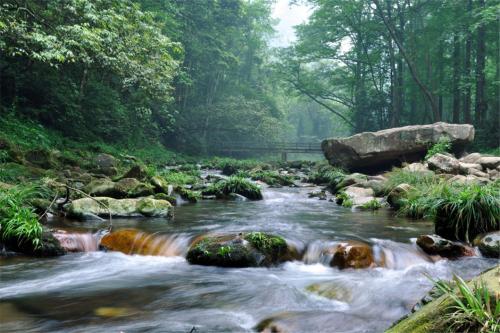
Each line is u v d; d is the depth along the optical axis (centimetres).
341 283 418
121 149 2075
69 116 1769
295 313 345
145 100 2014
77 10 1160
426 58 2605
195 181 1395
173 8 2573
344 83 3030
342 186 1174
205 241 501
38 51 1227
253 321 328
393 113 2719
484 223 553
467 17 2028
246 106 3778
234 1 3403
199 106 3656
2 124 1345
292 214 819
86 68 1593
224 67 3575
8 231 512
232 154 3806
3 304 360
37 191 730
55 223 641
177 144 3375
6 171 916
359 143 1541
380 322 327
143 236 563
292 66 3039
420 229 653
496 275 246
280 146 3444
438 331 215
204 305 363
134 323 321
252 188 1085
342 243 510
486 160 1185
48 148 1341
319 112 6269
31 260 500
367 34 2783
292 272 464
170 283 421
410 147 1511
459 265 484
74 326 314
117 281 428
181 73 2617
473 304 216
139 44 1392
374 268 476
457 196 595
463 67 2470
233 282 423
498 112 2133
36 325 315
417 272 461
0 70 1519
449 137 1508
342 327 318
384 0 2653
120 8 1279
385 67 2975
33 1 1223
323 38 2881
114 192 852
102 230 593
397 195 888
